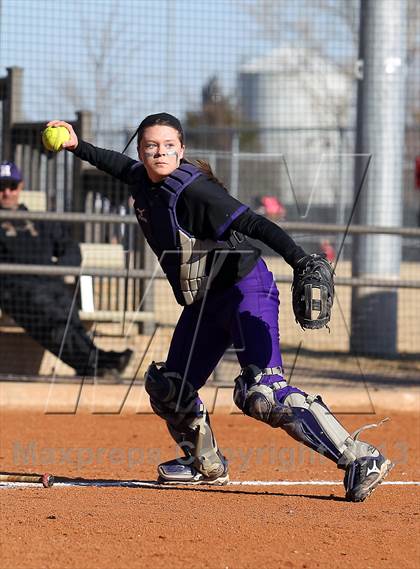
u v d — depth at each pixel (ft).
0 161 125.18
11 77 122.83
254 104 233.55
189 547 45.80
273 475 67.26
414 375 110.73
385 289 126.11
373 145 128.47
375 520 51.42
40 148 124.47
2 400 95.14
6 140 124.36
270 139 231.91
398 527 49.90
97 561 43.65
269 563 43.60
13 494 58.39
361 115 129.59
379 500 57.47
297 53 248.32
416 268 198.49
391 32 129.18
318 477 66.59
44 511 52.90
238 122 234.79
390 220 128.16
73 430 85.92
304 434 55.47
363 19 130.31
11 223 102.22
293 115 253.24
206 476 61.82
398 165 128.88
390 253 127.54
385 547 46.24
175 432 60.54
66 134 55.36
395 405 98.63
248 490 61.16
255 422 90.94
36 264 102.01
